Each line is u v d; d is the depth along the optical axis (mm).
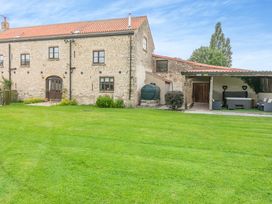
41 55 22875
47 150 6949
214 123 12031
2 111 15617
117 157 6398
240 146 7668
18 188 4551
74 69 21891
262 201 4199
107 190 4500
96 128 10258
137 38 20953
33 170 5406
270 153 6949
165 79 24438
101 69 21141
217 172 5434
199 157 6492
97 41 21156
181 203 4086
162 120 12703
